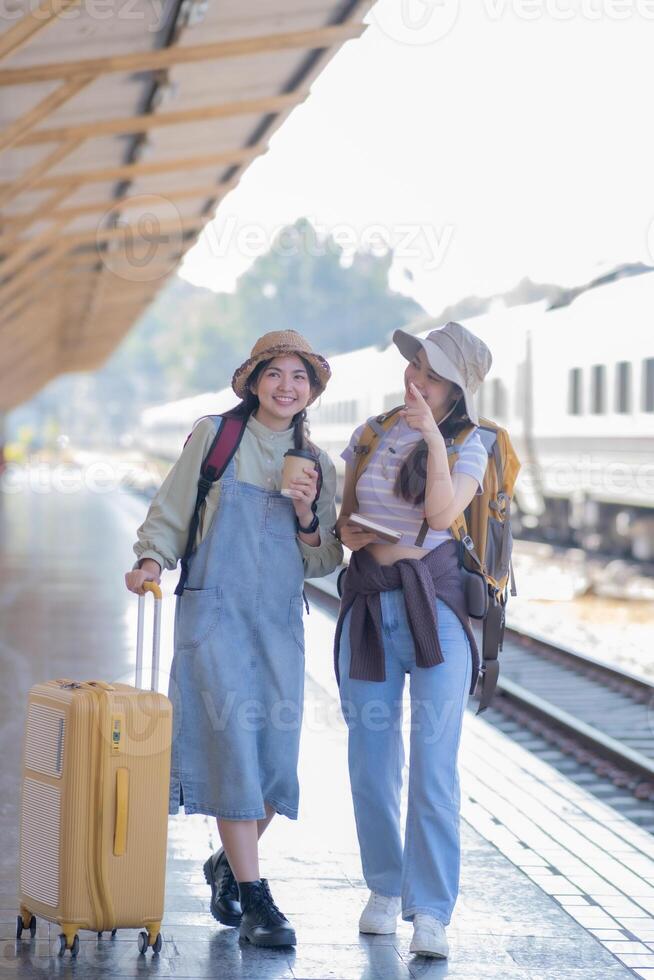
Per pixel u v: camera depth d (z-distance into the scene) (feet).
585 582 54.95
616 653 38.55
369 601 14.06
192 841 17.90
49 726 13.30
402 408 14.37
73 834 12.89
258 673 14.11
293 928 14.15
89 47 31.73
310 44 31.42
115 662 32.32
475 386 14.16
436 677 13.82
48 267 71.05
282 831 18.19
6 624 39.52
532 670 35.29
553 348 69.67
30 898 13.57
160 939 13.34
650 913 15.16
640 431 60.80
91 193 53.78
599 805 20.66
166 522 14.10
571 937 14.21
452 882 13.78
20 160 43.86
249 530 14.03
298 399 14.15
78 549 69.10
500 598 14.38
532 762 23.67
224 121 43.93
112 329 129.59
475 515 14.26
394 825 14.38
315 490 13.79
